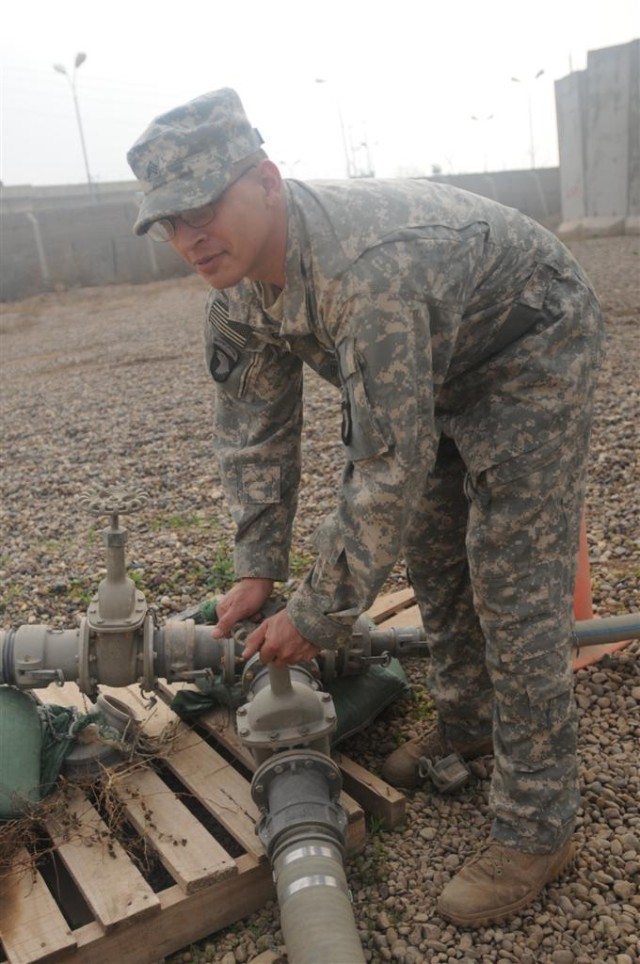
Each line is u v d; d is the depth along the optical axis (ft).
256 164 5.69
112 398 31.32
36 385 36.19
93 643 8.25
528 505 6.65
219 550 14.98
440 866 7.73
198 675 8.46
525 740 6.99
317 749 7.54
